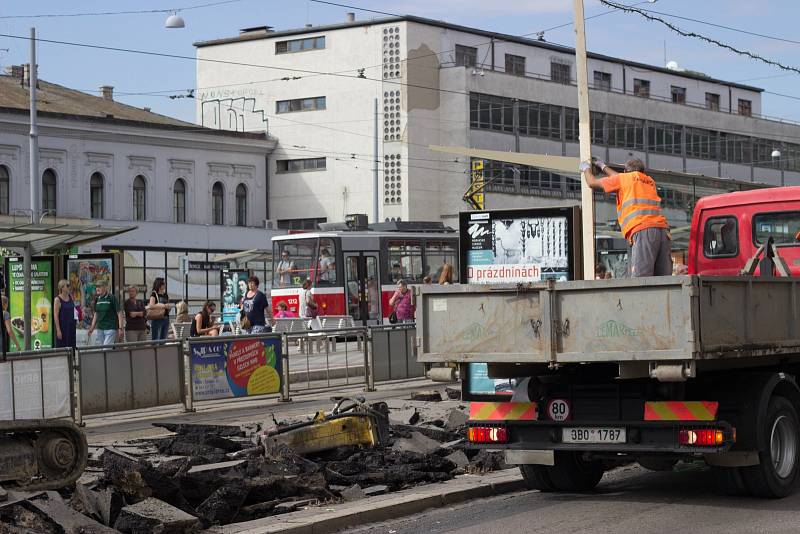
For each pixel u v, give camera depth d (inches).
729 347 386.3
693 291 370.6
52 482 418.3
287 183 2979.8
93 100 2802.7
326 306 1612.9
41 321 882.1
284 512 409.1
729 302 389.7
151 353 717.9
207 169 2785.4
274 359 799.7
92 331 902.4
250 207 2923.2
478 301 412.2
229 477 432.1
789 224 540.1
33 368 624.4
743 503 418.6
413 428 570.6
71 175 2469.2
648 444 410.6
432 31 2842.0
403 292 1235.9
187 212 2728.8
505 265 626.2
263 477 433.1
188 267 2034.9
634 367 387.9
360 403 528.1
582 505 428.1
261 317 969.5
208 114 3120.1
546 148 2928.2
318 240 1633.9
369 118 2874.0
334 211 2918.3
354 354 883.4
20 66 2898.6
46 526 348.2
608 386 421.7
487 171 2773.1
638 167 514.6
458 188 2802.7
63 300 850.1
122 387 697.6
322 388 856.3
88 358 678.5
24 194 2377.0
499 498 454.3
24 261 857.5
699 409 403.5
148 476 394.6
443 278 944.9
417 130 2795.3
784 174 3545.8
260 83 3046.3
